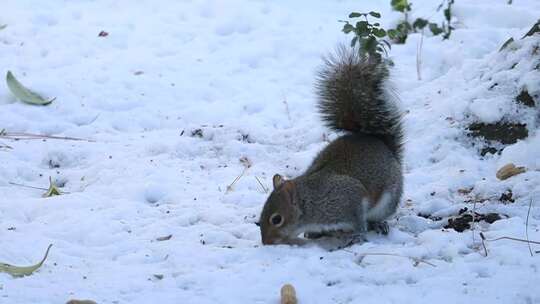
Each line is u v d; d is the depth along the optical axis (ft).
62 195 36.96
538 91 38.91
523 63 41.04
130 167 40.55
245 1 61.67
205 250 30.83
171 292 27.20
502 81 40.88
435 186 36.40
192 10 60.90
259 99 48.85
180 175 39.65
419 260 28.99
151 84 50.72
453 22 55.16
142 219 34.68
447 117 41.37
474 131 39.91
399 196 33.78
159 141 43.50
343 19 59.47
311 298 26.40
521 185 34.71
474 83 43.42
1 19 58.95
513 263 28.19
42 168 41.70
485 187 35.40
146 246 31.83
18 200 36.42
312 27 57.93
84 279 28.48
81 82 50.60
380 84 35.27
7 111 47.09
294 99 48.75
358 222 32.01
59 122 46.44
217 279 27.99
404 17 56.18
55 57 53.78
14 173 39.99
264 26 58.13
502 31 51.47
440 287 26.66
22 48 55.01
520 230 30.63
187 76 51.93
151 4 61.98
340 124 35.32
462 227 32.55
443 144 39.70
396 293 26.30
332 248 31.83
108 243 32.37
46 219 34.58
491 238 30.35
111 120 47.06
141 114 47.73
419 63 50.70
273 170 40.75
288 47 55.01
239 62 53.67
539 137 37.58
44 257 29.48
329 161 33.04
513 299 25.39
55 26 58.44
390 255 29.48
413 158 39.29
